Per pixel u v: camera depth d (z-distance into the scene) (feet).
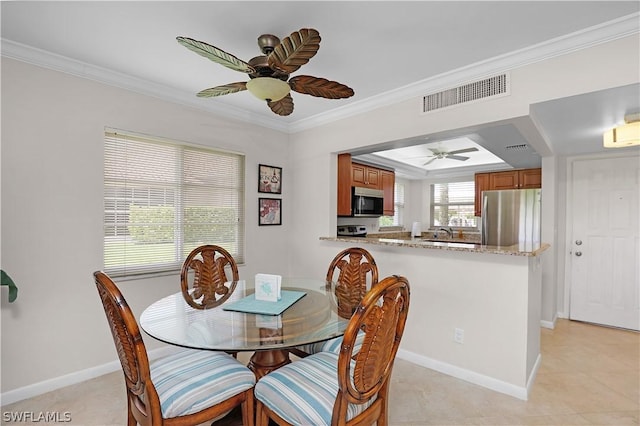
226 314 5.67
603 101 6.72
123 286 8.42
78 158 7.66
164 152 9.26
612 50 5.91
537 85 6.75
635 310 11.50
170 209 9.37
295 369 5.16
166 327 5.09
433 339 8.59
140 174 8.79
